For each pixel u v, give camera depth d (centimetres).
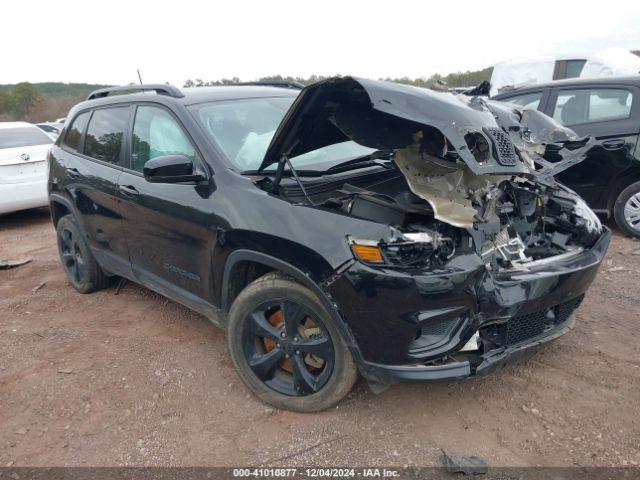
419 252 244
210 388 318
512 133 349
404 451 256
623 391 293
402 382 248
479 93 445
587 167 575
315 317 265
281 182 304
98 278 471
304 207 265
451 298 237
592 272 286
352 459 253
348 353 262
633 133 549
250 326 291
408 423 275
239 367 301
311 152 349
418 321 238
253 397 306
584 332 361
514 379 308
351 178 324
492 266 258
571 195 330
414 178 272
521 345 269
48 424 295
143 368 345
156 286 376
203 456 262
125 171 383
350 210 278
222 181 304
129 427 288
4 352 379
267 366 289
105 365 351
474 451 253
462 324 243
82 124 453
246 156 325
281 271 272
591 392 294
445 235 256
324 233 251
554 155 364
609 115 571
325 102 267
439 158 285
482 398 292
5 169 757
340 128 282
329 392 273
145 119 375
